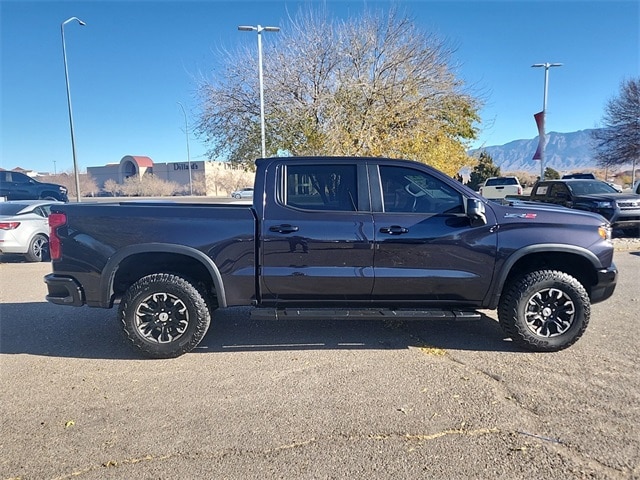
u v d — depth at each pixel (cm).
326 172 424
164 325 418
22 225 970
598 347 433
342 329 498
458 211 419
